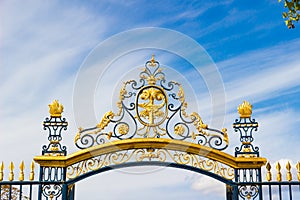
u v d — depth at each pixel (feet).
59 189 29.07
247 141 30.12
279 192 28.55
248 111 30.50
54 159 29.04
